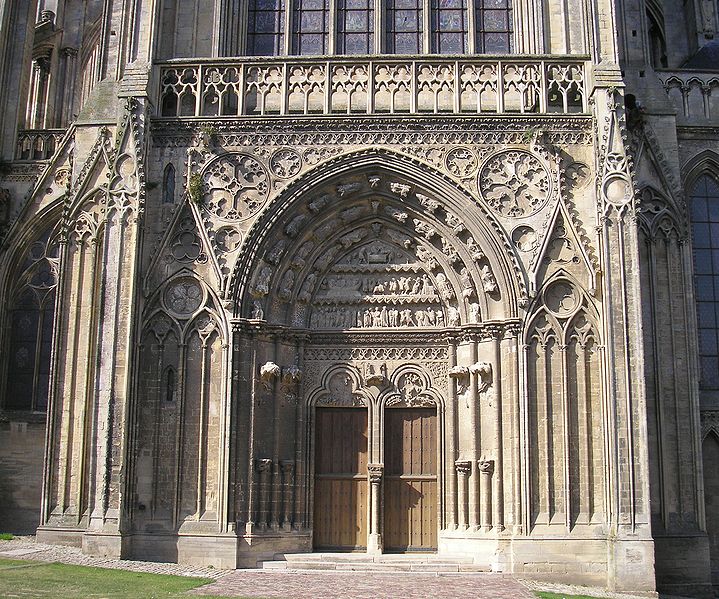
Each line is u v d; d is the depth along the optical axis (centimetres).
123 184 2927
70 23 4812
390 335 3100
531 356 2878
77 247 2995
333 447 3080
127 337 2823
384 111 3084
